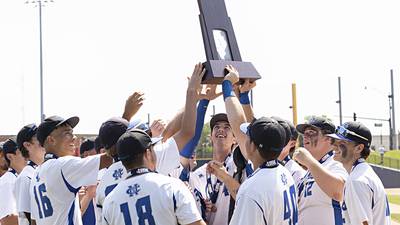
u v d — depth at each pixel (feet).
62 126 17.26
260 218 13.06
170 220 13.33
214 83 16.83
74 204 16.40
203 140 109.70
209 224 18.45
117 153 14.52
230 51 16.57
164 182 13.55
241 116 15.84
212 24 16.26
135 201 13.41
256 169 13.97
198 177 18.99
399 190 116.98
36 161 19.80
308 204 17.29
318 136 18.56
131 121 17.04
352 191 16.40
